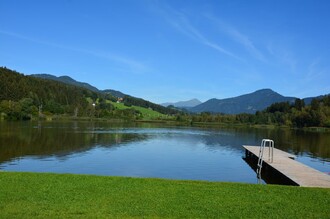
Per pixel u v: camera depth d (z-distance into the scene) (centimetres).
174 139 5944
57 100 15288
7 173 1566
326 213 1145
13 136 5109
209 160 3481
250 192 1372
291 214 1124
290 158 3173
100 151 3881
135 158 3438
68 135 5741
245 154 3966
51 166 2809
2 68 14138
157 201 1214
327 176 2067
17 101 12106
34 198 1202
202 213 1107
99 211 1091
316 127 11469
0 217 1003
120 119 14788
